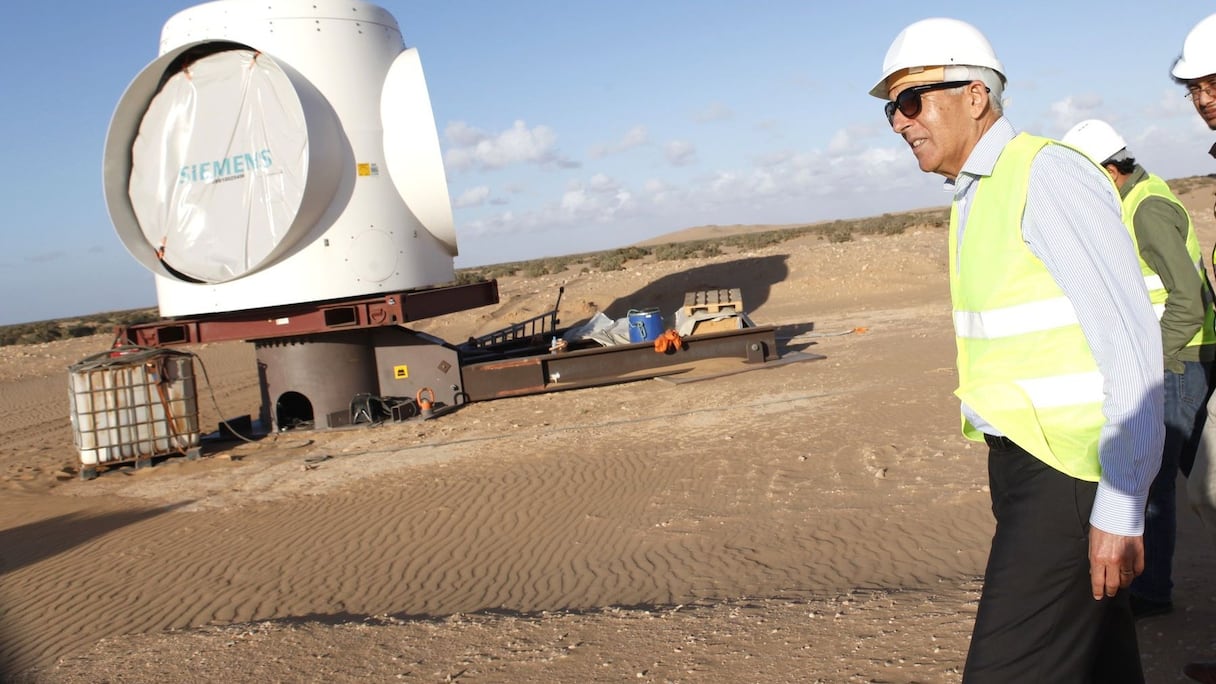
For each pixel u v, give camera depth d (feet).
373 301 46.55
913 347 53.31
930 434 32.27
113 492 38.73
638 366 52.13
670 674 14.88
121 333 47.03
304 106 44.45
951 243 9.45
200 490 37.55
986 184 8.73
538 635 17.88
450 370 49.88
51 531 33.04
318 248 46.32
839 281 95.14
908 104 9.09
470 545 26.84
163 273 46.83
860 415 36.65
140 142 46.83
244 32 45.65
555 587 22.53
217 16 45.98
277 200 45.09
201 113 46.03
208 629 21.25
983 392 8.73
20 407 70.59
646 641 16.66
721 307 57.31
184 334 47.88
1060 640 8.43
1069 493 8.36
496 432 42.60
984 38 9.07
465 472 35.60
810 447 32.71
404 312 46.44
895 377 44.06
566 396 49.62
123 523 33.32
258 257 45.57
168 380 42.91
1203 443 11.65
